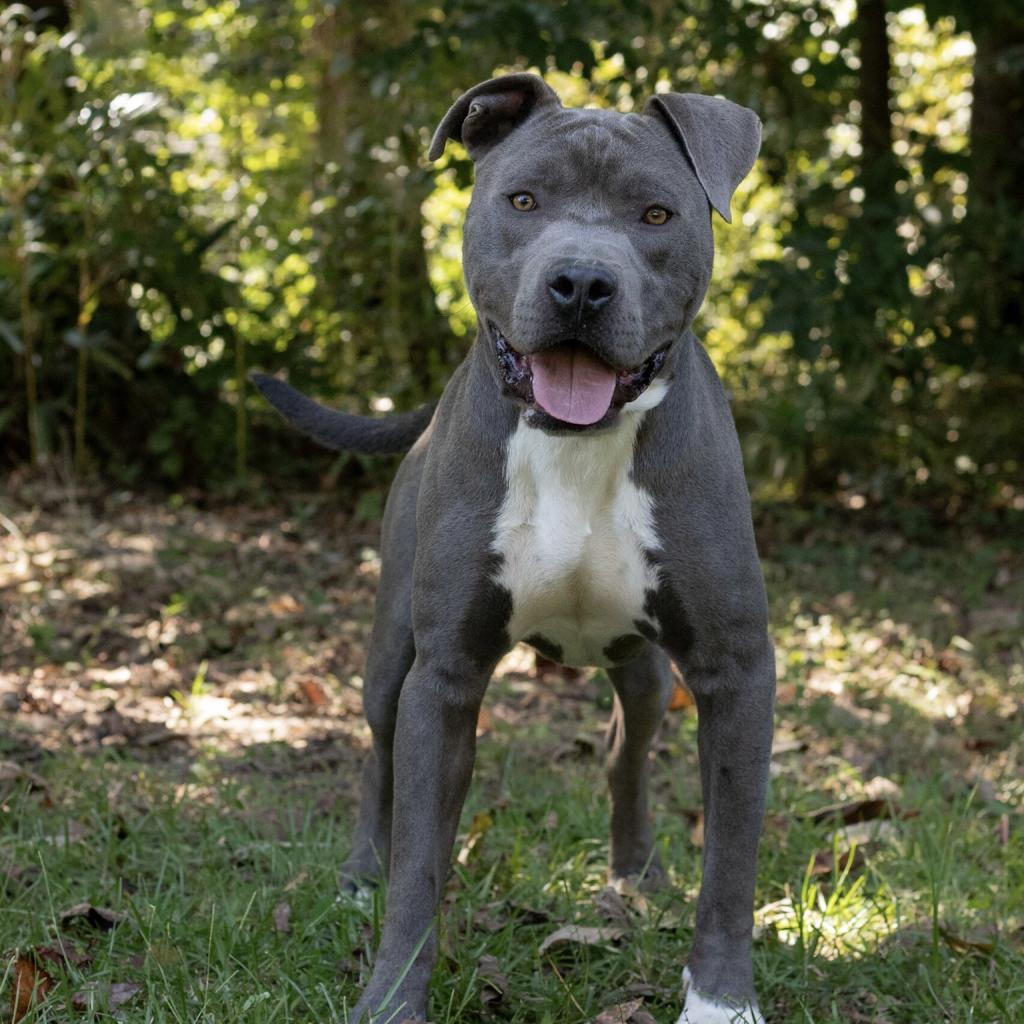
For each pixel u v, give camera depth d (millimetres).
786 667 5637
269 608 6219
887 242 7523
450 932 3242
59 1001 2920
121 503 7840
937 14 7875
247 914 3270
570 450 2982
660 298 2934
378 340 8586
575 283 2736
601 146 2949
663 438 3006
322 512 8070
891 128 8742
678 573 3016
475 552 3047
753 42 7809
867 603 6602
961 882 3725
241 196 8477
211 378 8273
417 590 3113
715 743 3041
